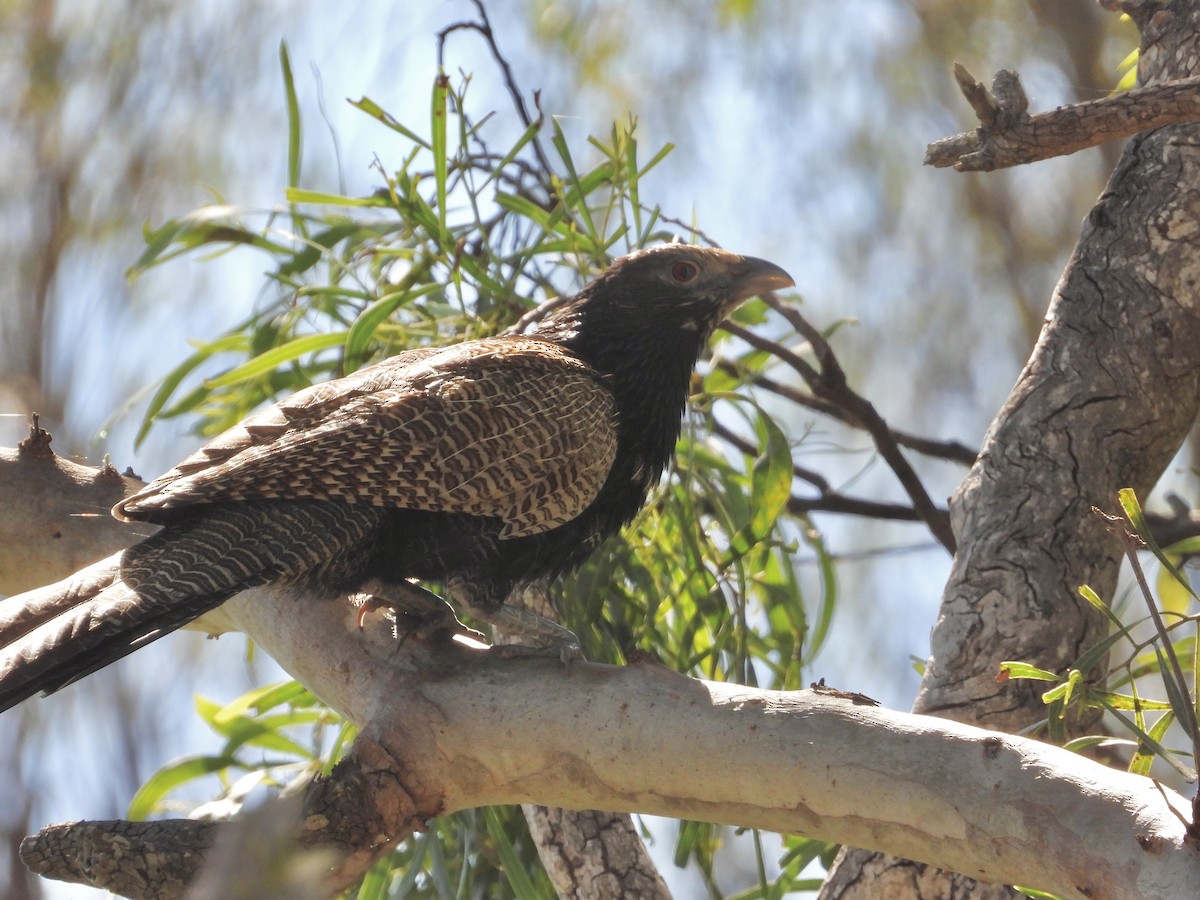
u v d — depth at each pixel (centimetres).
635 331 934
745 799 609
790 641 1064
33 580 891
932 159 693
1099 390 822
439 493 762
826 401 1209
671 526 1030
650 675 638
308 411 784
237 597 813
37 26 1434
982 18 1489
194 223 1139
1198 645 578
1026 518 804
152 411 1109
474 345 848
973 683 776
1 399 1352
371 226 1136
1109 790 543
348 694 736
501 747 649
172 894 602
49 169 1417
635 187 1047
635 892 853
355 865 644
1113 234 845
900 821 576
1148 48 872
